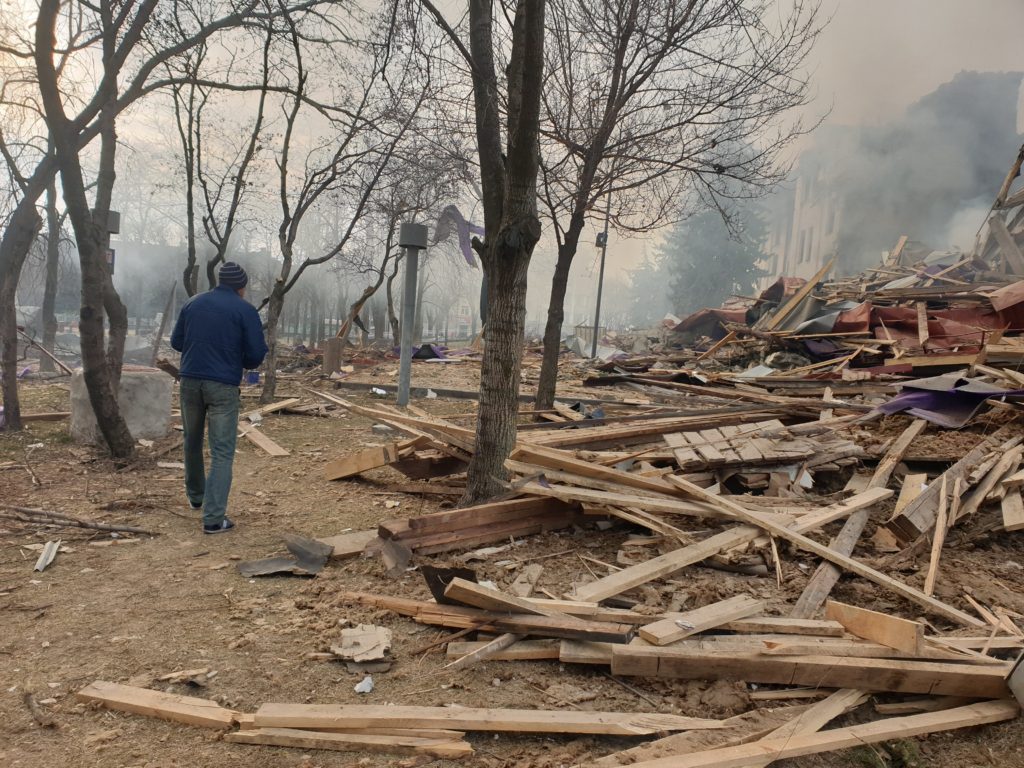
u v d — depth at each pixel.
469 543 4.77
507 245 5.04
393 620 3.74
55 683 3.07
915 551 4.64
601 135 8.57
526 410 10.89
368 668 3.25
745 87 8.54
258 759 2.64
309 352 23.11
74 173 6.50
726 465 5.74
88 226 6.66
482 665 3.31
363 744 2.71
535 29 4.52
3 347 8.31
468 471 5.47
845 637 3.36
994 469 5.44
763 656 3.13
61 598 3.94
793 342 17.89
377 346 27.02
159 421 8.37
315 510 5.81
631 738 2.81
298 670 3.25
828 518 4.84
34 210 8.26
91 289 6.78
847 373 12.77
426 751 2.68
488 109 5.39
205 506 5.13
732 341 20.03
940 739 2.86
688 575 4.30
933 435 6.65
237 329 5.26
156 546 4.83
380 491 6.39
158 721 2.86
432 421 7.22
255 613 3.83
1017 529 4.92
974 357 10.77
